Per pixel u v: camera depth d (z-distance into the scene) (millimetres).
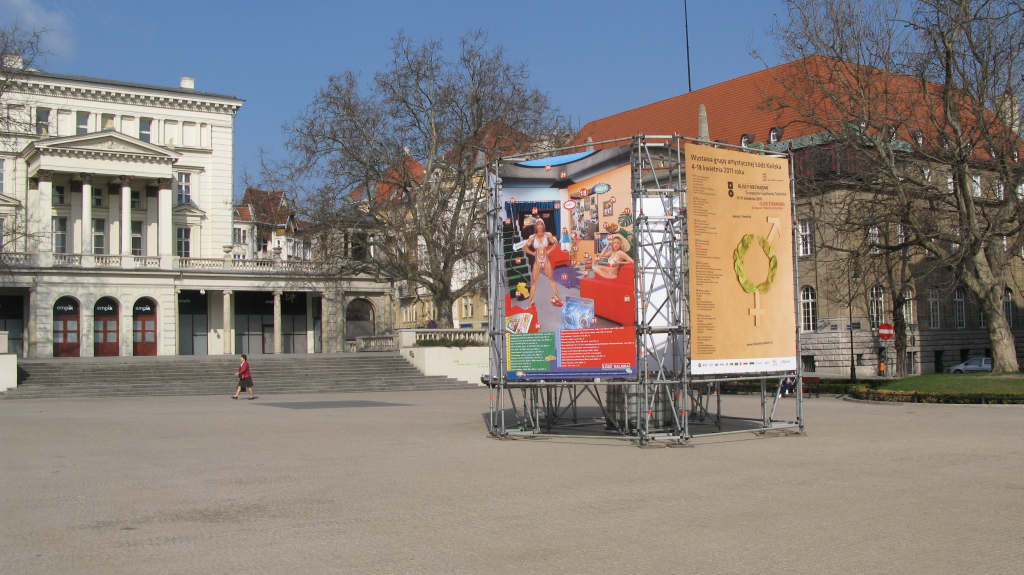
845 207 35438
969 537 8508
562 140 43531
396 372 42188
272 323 65625
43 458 14969
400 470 13445
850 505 10219
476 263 45062
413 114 44406
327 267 45812
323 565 7594
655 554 7910
